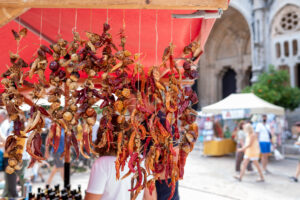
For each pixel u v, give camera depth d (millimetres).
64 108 1184
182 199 5211
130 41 1820
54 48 1162
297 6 15680
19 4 971
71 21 1619
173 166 1214
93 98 1199
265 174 7473
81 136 1178
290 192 5645
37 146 1112
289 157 10664
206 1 993
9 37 1779
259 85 13086
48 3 970
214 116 13117
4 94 1149
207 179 7012
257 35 17156
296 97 12812
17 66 1172
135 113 1197
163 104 1233
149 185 1228
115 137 1331
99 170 1424
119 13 1450
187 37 1629
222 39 22297
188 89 1236
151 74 1241
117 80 1230
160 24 1509
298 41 15719
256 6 17219
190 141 1235
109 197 1419
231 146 11578
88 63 1189
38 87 1157
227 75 23078
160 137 1226
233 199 5195
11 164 1148
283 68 16578
